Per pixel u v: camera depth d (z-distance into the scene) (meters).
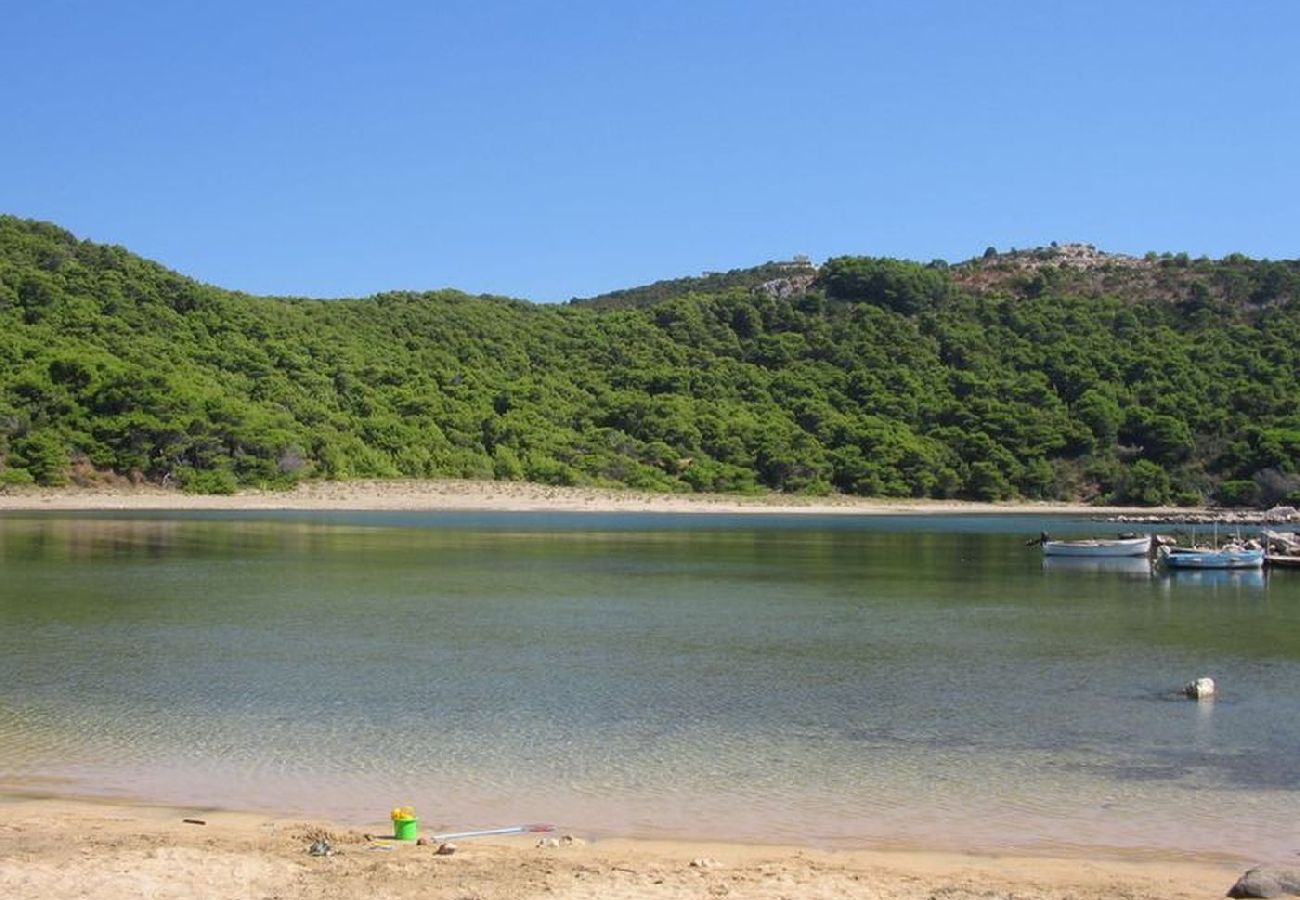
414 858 14.58
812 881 13.91
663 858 15.06
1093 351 175.62
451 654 32.09
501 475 131.88
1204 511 139.00
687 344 179.88
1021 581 56.78
